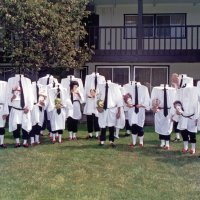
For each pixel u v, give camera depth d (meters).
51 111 10.93
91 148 10.11
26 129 10.16
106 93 10.20
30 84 10.23
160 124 10.16
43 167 8.27
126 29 18.83
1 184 7.18
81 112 12.59
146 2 18.20
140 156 9.25
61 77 15.97
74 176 7.67
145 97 10.41
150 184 7.21
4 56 15.28
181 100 9.55
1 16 14.29
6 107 10.08
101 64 18.64
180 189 6.96
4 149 10.01
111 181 7.38
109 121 10.23
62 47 14.72
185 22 18.86
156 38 18.62
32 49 14.47
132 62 17.38
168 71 18.69
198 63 18.58
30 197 6.50
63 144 10.72
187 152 9.73
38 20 14.19
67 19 14.96
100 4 18.42
